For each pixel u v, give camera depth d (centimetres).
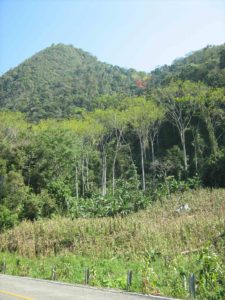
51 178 5284
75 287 1756
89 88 12750
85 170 7562
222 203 4075
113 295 1484
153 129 7175
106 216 4838
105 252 2972
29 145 5269
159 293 1508
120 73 16375
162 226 3278
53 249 3397
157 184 6100
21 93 12369
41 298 1430
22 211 4741
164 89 6788
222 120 6912
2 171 4781
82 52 19900
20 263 2928
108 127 7025
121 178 7319
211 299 1348
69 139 5706
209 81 8212
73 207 4991
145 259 2320
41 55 16925
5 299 1416
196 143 6775
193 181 5475
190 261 2056
